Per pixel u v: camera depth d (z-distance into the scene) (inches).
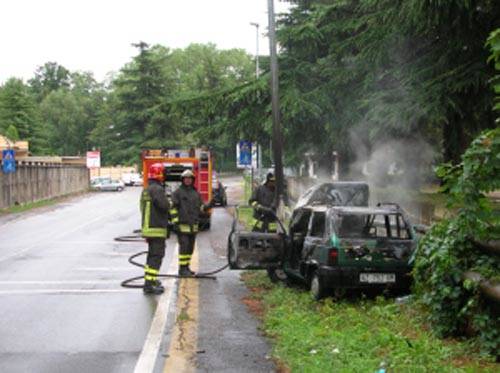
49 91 5812.0
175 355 270.1
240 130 880.9
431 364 238.2
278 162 660.7
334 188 639.8
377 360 245.6
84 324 331.3
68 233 863.1
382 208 390.0
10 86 3801.7
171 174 919.0
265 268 432.1
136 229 922.7
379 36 596.1
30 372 248.7
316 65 812.6
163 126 3272.6
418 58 585.0
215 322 330.6
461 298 280.1
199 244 720.3
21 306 377.7
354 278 362.0
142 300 395.5
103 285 451.2
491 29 510.0
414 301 336.8
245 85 835.4
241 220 1048.2
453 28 521.0
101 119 4330.7
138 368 252.8
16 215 1253.7
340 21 758.5
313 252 386.0
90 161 2588.6
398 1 525.0
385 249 367.2
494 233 269.0
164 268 530.6
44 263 566.3
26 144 2603.3
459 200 273.1
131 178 2893.7
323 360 248.7
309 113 780.0
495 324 255.6
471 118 573.0
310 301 372.2
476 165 260.2
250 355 269.1
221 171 4328.3
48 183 1850.4
